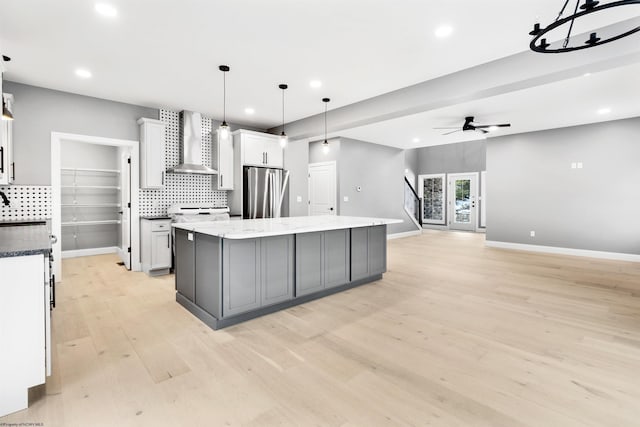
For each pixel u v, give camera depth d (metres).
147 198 4.82
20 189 3.79
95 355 2.21
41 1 2.25
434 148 10.95
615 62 2.66
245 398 1.74
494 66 3.24
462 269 4.79
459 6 2.35
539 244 6.36
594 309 3.09
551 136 6.16
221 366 2.07
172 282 4.12
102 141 4.40
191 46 2.94
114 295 3.57
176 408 1.65
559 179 6.09
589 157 5.75
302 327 2.70
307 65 3.36
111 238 6.26
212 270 2.70
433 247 6.86
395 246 7.01
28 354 1.65
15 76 3.60
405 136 6.98
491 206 7.01
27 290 1.66
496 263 5.21
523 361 2.13
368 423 1.54
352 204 7.32
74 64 3.30
